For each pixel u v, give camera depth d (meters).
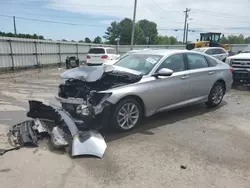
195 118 5.40
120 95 4.15
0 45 14.18
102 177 2.94
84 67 4.76
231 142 4.08
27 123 4.37
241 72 9.00
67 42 21.11
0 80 11.41
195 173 3.08
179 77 5.10
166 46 35.81
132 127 4.50
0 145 3.70
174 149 3.75
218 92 6.30
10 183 2.76
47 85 10.02
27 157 3.37
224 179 2.97
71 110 4.27
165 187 2.77
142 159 3.40
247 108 6.40
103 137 4.17
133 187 2.76
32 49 17.00
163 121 5.13
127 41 68.50
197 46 23.05
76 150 3.43
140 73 4.58
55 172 3.01
